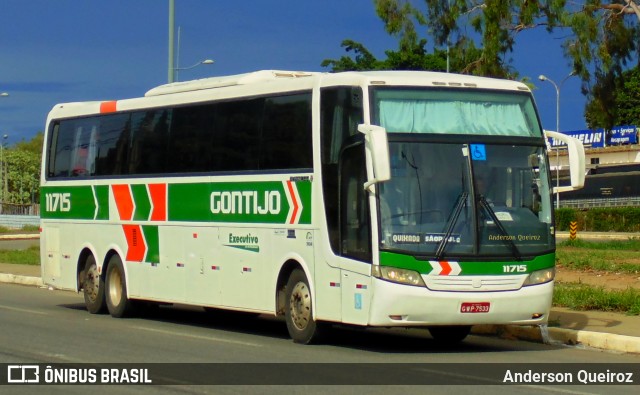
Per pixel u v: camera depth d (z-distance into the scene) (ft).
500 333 53.42
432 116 44.88
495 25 103.04
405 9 106.93
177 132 56.95
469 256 43.57
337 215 45.50
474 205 44.06
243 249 51.65
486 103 45.96
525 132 46.39
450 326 50.26
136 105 60.64
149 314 63.31
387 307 42.93
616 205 243.40
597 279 80.84
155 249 58.34
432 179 43.96
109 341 49.26
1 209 282.97
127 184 60.80
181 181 56.24
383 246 42.98
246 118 51.83
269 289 49.93
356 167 44.45
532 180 45.78
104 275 63.10
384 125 44.11
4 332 52.70
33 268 101.81
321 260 46.42
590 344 49.16
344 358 43.34
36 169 353.10
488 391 35.17
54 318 60.75
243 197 51.65
